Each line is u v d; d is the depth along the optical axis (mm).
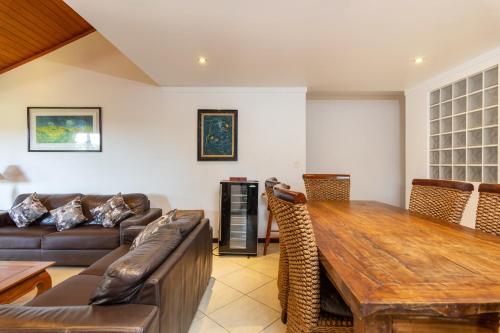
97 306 1069
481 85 2721
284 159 3758
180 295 1417
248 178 3754
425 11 1865
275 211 1410
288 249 1293
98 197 3361
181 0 1739
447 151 3188
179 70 3066
